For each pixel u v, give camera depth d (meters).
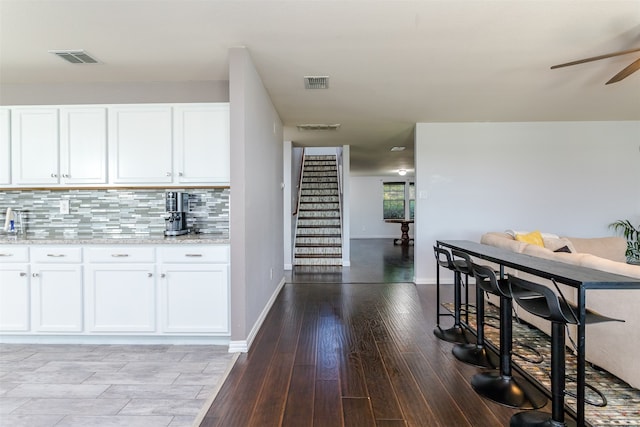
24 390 2.04
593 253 3.82
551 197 4.78
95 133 2.94
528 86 3.37
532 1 2.00
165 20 2.17
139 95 3.20
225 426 1.68
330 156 9.41
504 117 4.51
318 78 3.15
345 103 3.91
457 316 2.91
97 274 2.69
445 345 2.67
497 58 2.75
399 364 2.34
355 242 10.54
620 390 2.00
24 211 3.29
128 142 2.93
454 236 4.81
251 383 2.10
